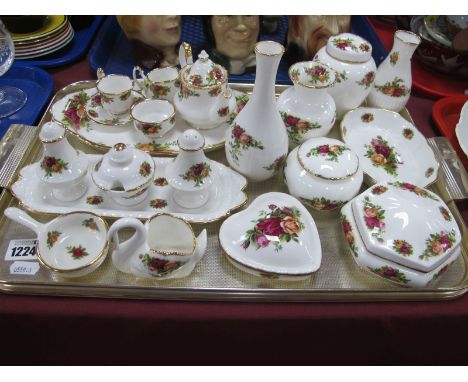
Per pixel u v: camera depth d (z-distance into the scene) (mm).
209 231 792
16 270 704
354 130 1042
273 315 683
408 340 758
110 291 678
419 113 1176
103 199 828
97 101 1022
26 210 794
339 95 995
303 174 794
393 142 1018
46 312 669
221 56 1194
